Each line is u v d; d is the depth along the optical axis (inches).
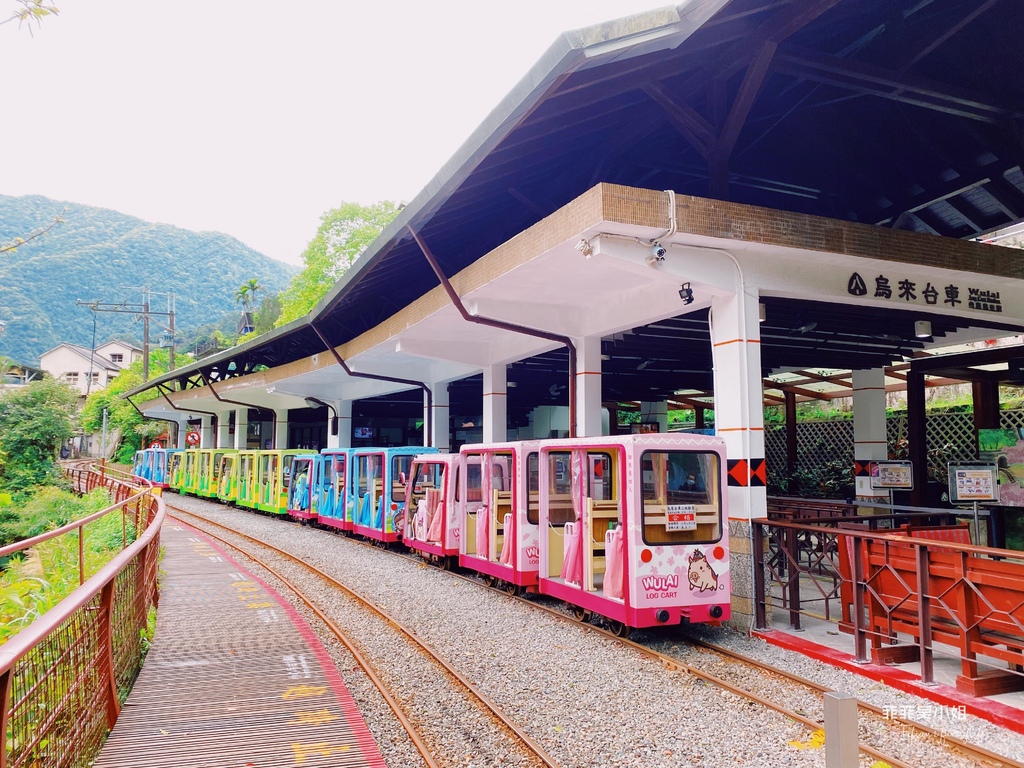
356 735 184.7
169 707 203.8
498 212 468.4
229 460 992.2
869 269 340.5
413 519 512.1
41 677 131.6
